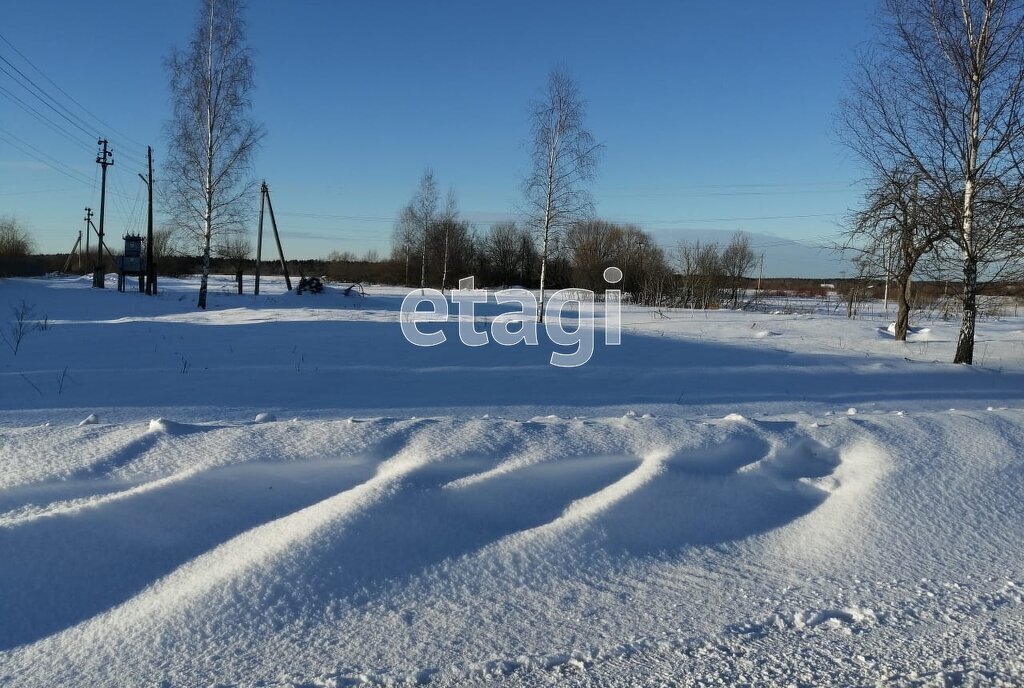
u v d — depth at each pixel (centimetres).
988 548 420
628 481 456
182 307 2761
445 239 5344
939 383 1234
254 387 972
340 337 1598
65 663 288
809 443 543
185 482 410
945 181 1391
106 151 4138
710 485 465
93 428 511
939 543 421
